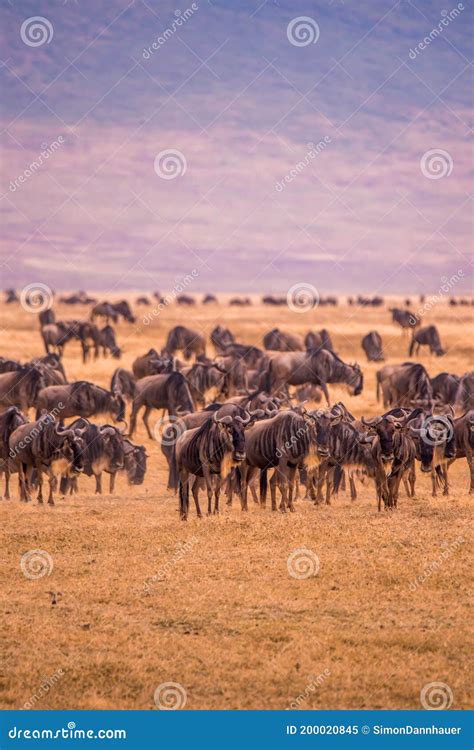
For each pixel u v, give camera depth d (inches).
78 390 5964.6
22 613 2431.1
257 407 4675.2
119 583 2652.6
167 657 2133.4
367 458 3956.7
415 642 2176.4
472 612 2375.7
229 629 2285.9
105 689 2007.9
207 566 2783.0
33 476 4697.3
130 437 6063.0
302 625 2294.5
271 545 3011.8
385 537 3051.2
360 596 2492.6
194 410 5910.4
